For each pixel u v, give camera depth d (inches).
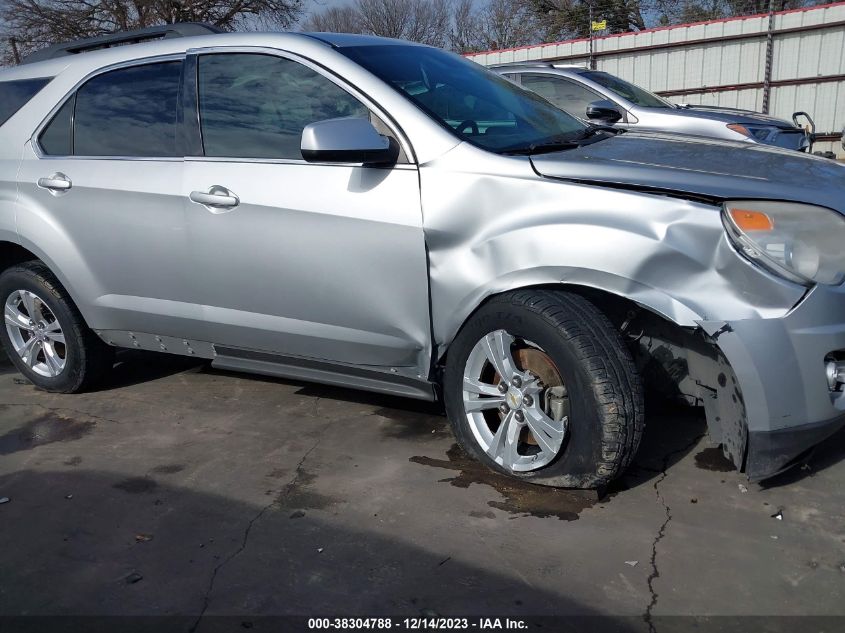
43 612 99.3
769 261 105.8
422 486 127.3
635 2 925.8
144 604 100.3
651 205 109.9
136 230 152.3
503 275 118.2
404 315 129.3
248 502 125.0
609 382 112.0
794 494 120.1
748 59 603.2
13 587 104.9
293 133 138.2
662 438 140.3
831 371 108.3
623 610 95.4
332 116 135.0
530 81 328.2
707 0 859.4
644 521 114.2
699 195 109.3
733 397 110.6
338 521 118.0
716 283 107.5
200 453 143.6
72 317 169.5
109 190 154.6
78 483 133.9
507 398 122.8
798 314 105.7
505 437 124.4
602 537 110.6
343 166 131.6
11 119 173.3
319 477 132.2
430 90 137.5
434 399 135.4
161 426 156.9
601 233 110.9
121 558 110.7
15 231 167.6
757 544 107.7
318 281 134.6
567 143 134.3
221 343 152.6
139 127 156.2
